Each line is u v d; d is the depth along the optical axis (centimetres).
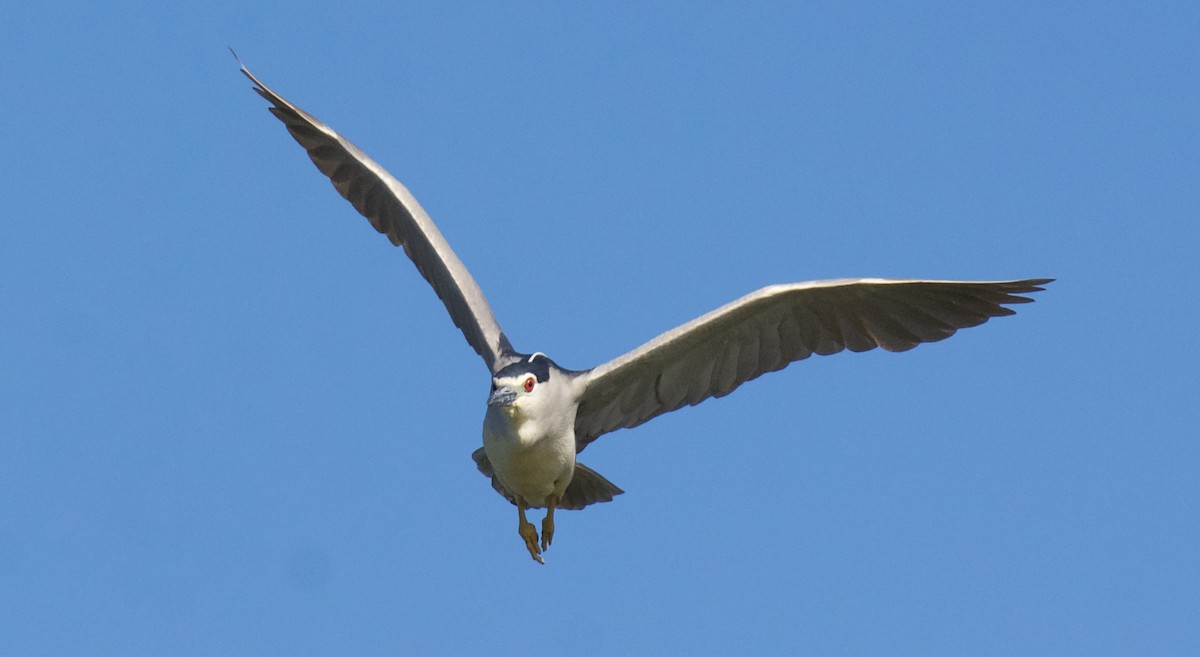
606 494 1545
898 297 1461
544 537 1479
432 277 1605
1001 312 1456
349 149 1606
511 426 1396
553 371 1438
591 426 1523
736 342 1485
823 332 1485
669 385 1505
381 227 1645
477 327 1514
